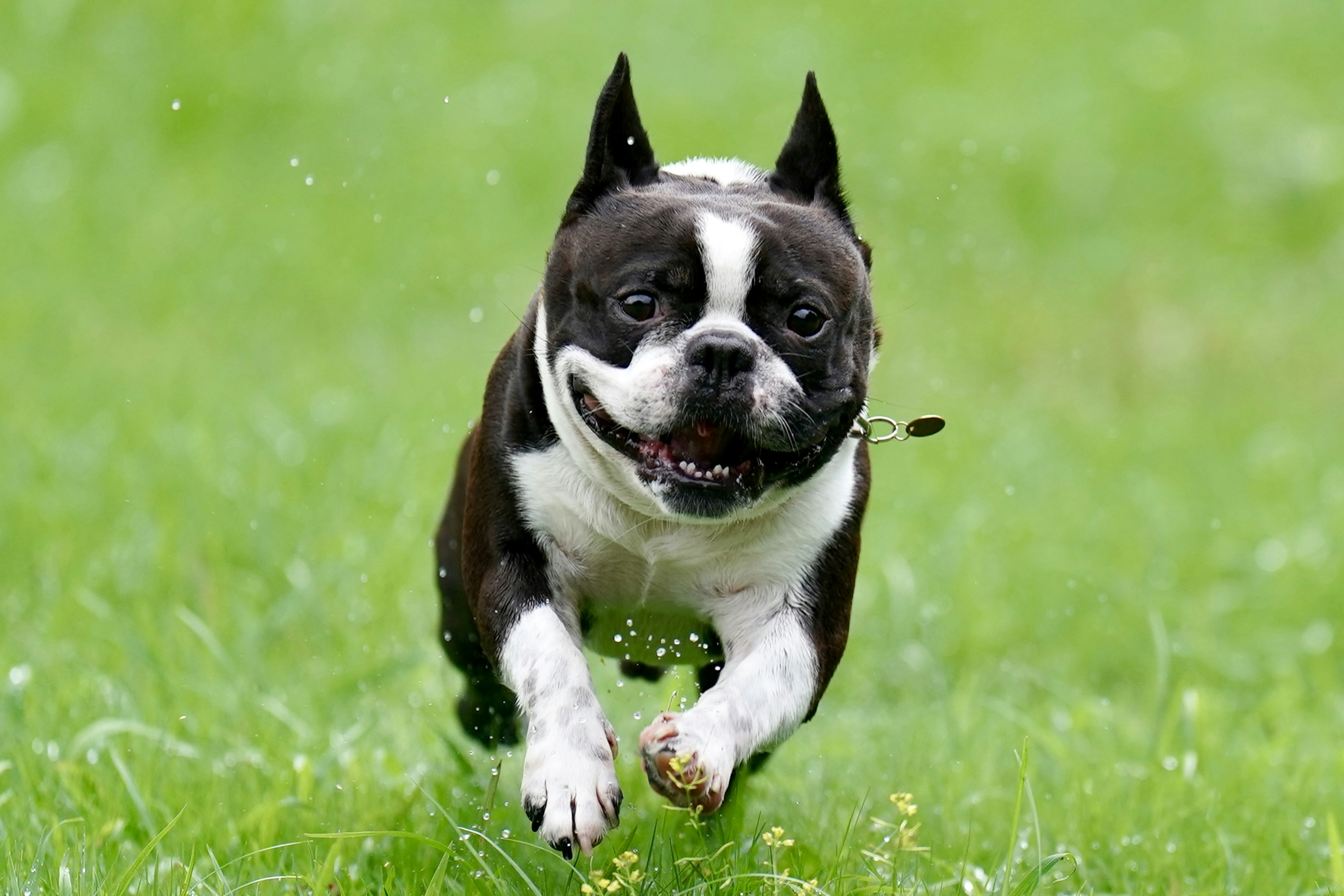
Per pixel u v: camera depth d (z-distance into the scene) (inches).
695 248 242.4
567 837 230.7
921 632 420.2
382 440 498.9
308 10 970.7
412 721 343.0
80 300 679.1
